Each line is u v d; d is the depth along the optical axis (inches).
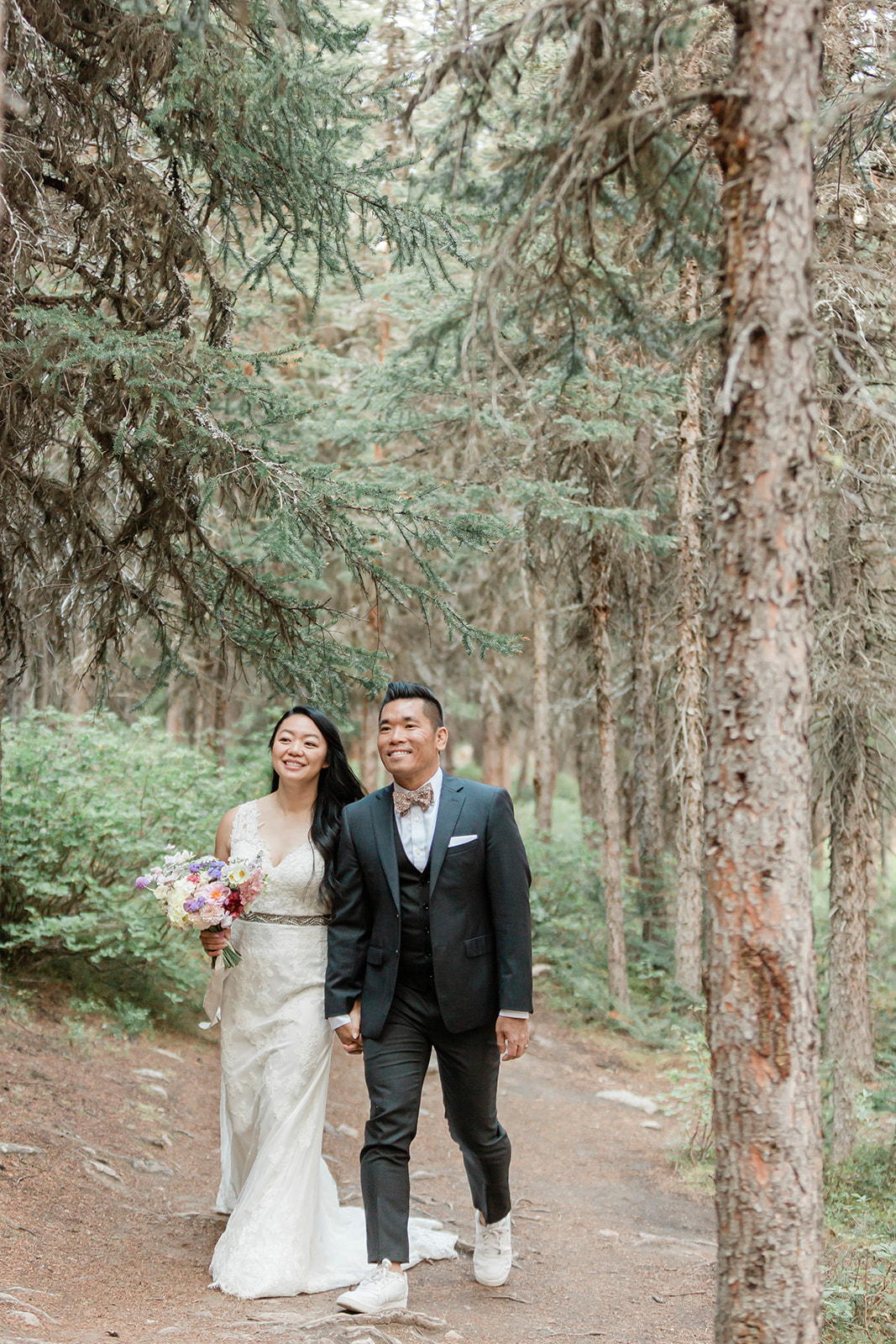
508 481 350.6
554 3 116.7
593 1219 226.1
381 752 156.4
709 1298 173.8
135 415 198.4
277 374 446.0
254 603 229.6
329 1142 258.4
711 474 396.5
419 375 354.0
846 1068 282.2
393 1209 149.8
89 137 219.5
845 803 315.3
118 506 245.6
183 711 625.9
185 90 188.2
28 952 291.6
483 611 545.3
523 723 748.0
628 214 141.9
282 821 176.9
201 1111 252.4
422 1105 311.9
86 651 301.0
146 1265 163.2
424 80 127.9
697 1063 285.4
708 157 130.6
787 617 100.7
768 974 99.7
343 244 240.1
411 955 155.6
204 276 235.8
